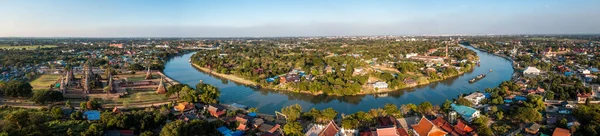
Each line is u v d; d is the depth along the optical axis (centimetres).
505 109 14150
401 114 13400
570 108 13988
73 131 10238
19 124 9556
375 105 16700
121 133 10762
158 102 15938
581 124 11894
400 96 18638
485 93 17400
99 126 10444
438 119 12031
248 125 12419
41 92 14612
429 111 13612
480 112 13988
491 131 10806
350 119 11725
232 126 12250
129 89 18638
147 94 17538
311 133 11481
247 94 19500
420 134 10631
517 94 17512
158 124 11962
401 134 10844
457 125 11406
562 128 11050
